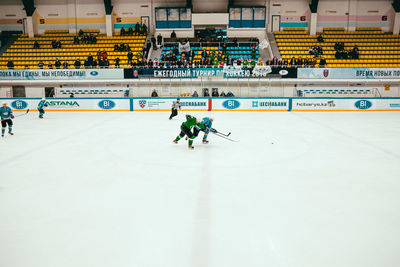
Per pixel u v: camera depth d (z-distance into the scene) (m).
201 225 4.97
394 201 5.96
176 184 6.94
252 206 5.72
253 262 3.97
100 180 7.21
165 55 25.36
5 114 12.57
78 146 10.84
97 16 30.95
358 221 5.12
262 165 8.48
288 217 5.27
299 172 7.85
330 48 27.92
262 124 16.00
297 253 4.18
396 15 29.73
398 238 4.58
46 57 27.70
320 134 13.16
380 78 23.69
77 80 24.28
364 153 9.84
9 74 24.36
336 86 24.38
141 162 8.77
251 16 29.83
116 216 5.30
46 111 22.55
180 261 3.99
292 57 26.53
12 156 9.44
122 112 21.86
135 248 4.30
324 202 5.91
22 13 30.97
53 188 6.68
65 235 4.67
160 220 5.15
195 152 9.97
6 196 6.22
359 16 30.27
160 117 19.08
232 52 27.86
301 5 30.08
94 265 3.92
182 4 30.53
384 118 18.25
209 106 22.61
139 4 30.70
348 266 3.90
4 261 4.01
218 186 6.80
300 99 22.28
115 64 25.19
